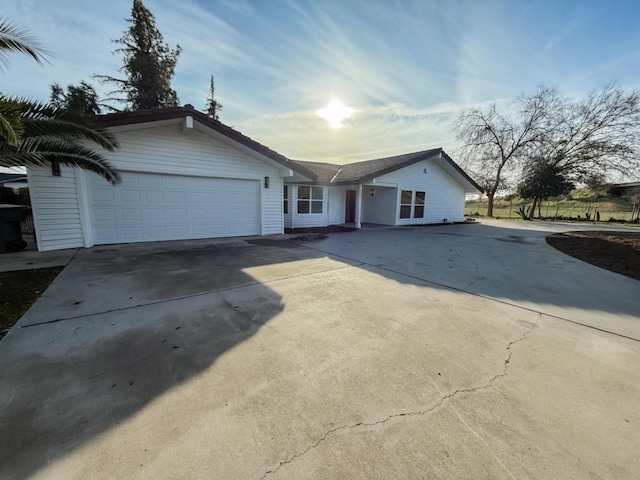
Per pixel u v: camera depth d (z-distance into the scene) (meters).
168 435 1.66
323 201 14.41
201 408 1.88
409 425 1.77
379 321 3.33
